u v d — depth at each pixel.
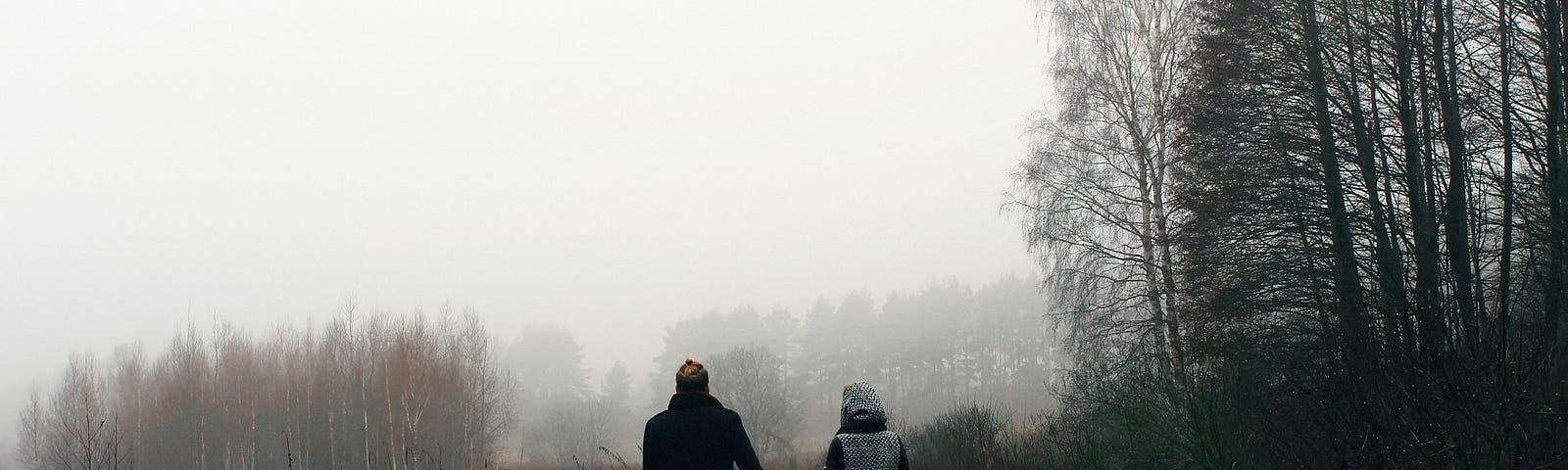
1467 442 5.44
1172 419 9.66
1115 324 18.09
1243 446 8.33
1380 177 12.19
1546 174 10.66
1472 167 11.15
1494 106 11.38
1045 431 13.51
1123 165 19.17
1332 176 12.64
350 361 45.44
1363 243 12.32
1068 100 19.77
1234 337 11.33
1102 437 11.58
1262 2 12.91
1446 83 11.16
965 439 14.42
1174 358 10.36
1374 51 11.76
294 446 43.16
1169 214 15.44
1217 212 13.65
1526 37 11.23
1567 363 6.17
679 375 5.07
